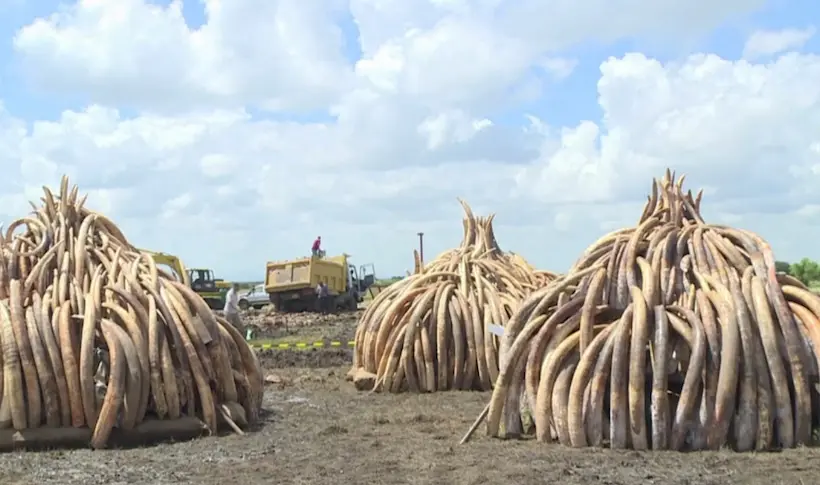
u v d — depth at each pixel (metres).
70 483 7.77
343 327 33.62
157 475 8.00
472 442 9.02
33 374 9.00
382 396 12.89
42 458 8.64
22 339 9.03
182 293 10.11
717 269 8.83
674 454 8.05
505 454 8.34
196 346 9.88
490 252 15.64
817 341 8.26
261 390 10.98
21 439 8.94
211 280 39.41
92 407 9.11
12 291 9.44
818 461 7.68
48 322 9.26
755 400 8.14
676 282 8.89
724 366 8.12
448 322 13.35
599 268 9.09
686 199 9.82
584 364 8.52
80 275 10.07
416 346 13.18
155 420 9.48
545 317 9.10
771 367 8.20
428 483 7.46
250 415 10.50
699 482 7.16
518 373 9.16
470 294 13.59
